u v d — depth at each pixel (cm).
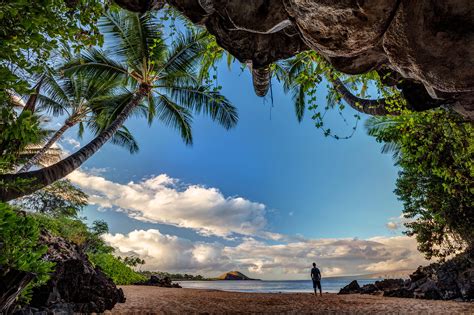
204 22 383
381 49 280
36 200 2172
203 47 1059
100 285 689
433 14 207
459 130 625
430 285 1207
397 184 1367
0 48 222
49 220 1517
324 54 306
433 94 304
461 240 1227
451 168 718
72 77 1269
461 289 1076
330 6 236
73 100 1438
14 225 318
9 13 218
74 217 2362
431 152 712
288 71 855
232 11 335
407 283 1429
